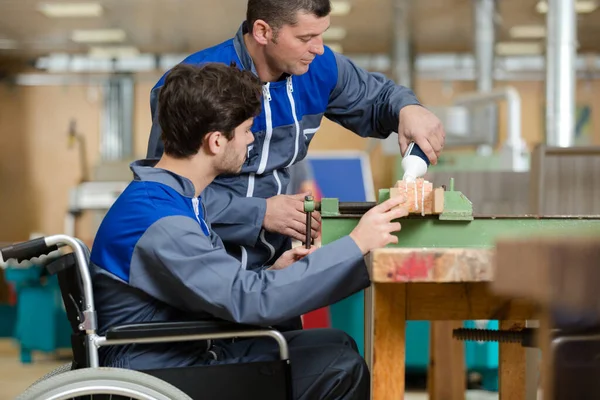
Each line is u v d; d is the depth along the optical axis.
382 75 2.62
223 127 1.83
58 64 14.73
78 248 1.75
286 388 1.74
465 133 6.16
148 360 1.82
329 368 1.87
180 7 11.55
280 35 2.18
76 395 1.60
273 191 2.41
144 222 1.77
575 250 0.97
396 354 1.66
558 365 0.98
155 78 14.96
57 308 6.29
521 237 1.03
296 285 1.71
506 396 2.45
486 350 4.57
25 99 15.02
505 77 14.99
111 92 14.86
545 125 7.66
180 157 1.87
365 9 11.88
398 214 1.77
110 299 1.83
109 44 14.01
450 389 3.79
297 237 2.31
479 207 4.36
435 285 1.67
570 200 3.69
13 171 14.98
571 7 7.63
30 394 1.59
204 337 1.71
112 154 14.80
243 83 1.86
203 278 1.72
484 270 1.45
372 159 10.59
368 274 1.73
